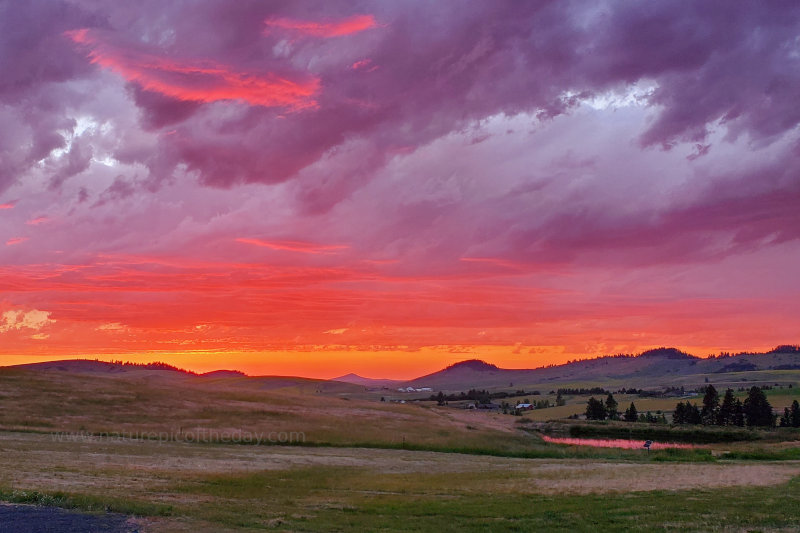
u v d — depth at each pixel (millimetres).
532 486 40406
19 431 64250
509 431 99750
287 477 44031
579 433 111062
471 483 42375
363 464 55938
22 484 31125
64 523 22250
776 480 41719
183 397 100188
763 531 24625
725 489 37188
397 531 25875
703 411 172125
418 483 42500
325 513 30125
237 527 24422
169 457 51188
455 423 102750
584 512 30062
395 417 102625
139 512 25141
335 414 99688
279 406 102250
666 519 27625
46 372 106875
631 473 47812
